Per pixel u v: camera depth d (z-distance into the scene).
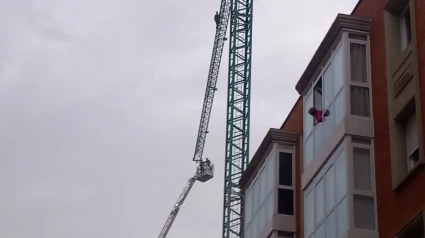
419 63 22.83
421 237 21.77
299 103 32.62
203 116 108.56
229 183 80.50
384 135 24.31
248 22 87.94
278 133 32.38
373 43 26.08
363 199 24.08
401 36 24.98
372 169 24.53
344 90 25.67
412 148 23.11
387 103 24.44
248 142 82.88
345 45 26.27
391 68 24.59
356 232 23.56
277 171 31.67
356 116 25.28
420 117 22.22
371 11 26.64
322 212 26.30
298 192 31.12
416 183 22.00
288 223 30.73
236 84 85.50
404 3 24.84
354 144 24.89
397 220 22.69
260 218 32.69
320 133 27.69
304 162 29.28
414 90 22.81
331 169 25.97
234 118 84.12
